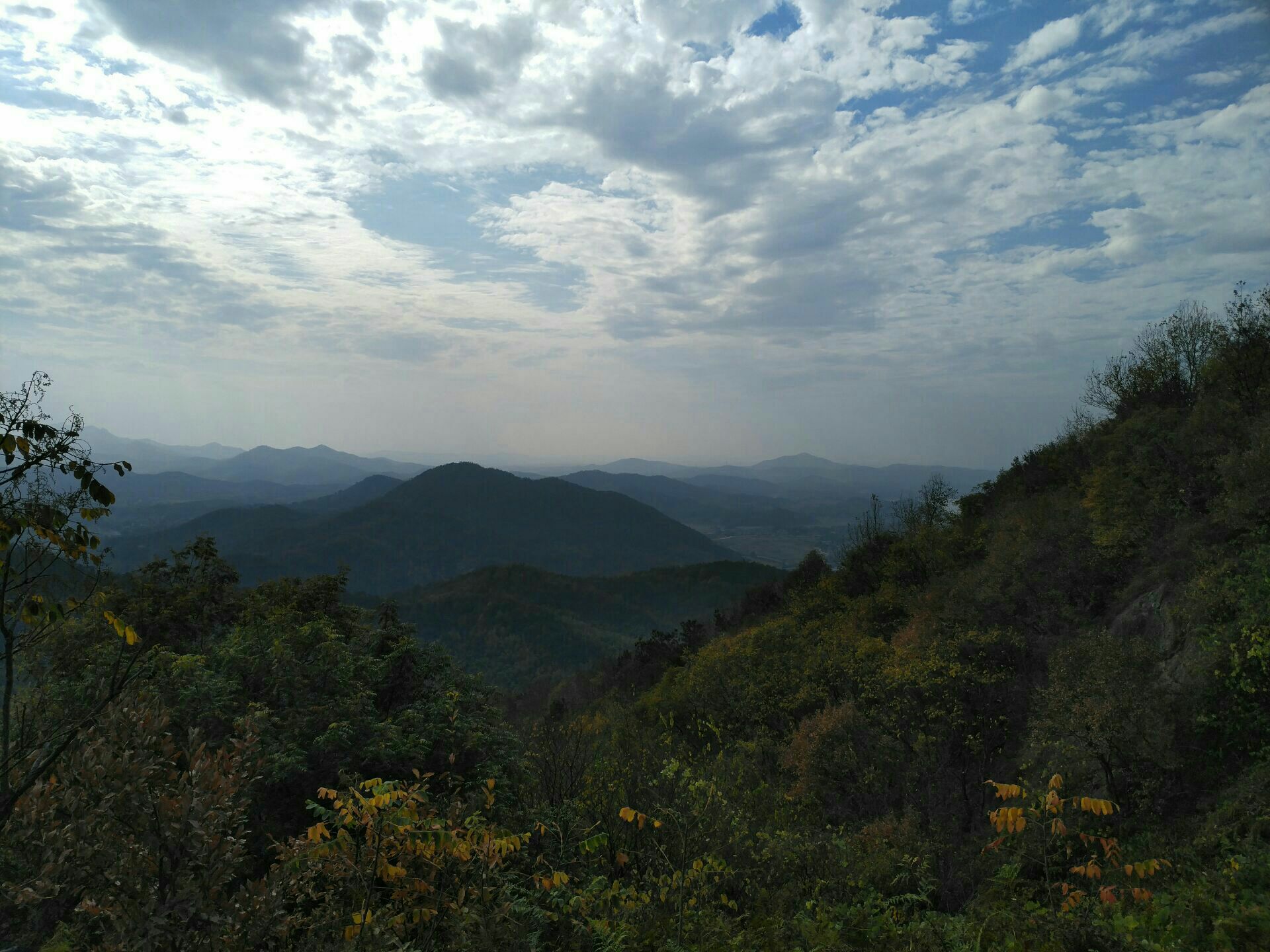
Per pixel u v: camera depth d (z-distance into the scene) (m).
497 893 4.20
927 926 4.77
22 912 2.89
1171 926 4.22
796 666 19.02
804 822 9.24
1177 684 9.36
